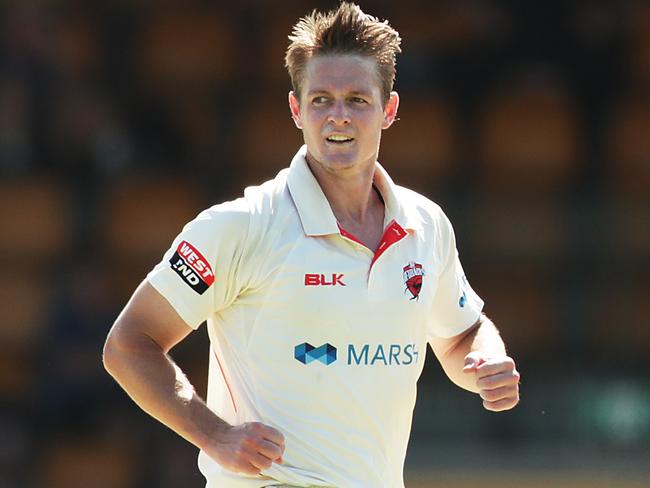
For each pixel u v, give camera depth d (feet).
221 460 34.68
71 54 115.75
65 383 97.09
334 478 36.32
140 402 36.32
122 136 111.86
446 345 41.93
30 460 98.68
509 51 113.19
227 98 117.80
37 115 111.45
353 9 37.09
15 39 112.06
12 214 111.75
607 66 111.45
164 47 121.08
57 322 98.53
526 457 92.58
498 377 36.01
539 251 108.27
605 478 92.12
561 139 114.52
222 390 37.70
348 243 36.70
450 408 93.45
